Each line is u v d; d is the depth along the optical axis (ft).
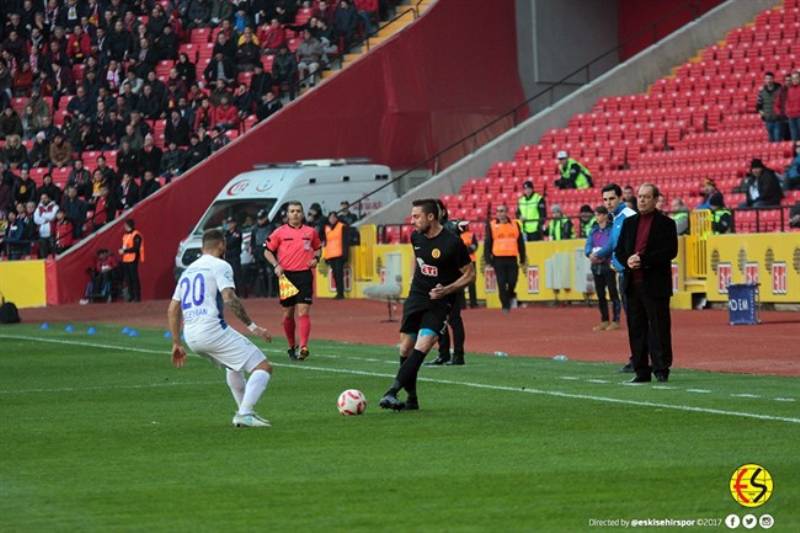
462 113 372.58
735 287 224.53
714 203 267.39
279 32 387.96
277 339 222.69
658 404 128.98
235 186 337.72
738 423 116.26
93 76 387.14
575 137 348.79
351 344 209.97
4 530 80.43
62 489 92.68
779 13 351.25
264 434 115.65
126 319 283.38
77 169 358.64
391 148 366.02
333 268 315.99
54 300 339.98
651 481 91.71
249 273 328.70
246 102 367.86
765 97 310.04
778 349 183.52
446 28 371.76
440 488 90.79
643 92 366.63
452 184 353.10
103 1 406.62
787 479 91.76
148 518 83.30
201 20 402.11
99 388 154.81
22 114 396.78
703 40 370.53
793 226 247.50
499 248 263.08
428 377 157.79
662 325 146.41
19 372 174.91
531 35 381.19
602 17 389.60
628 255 145.48
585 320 243.40
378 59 366.02
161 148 371.97
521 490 89.66
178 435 116.16
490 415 124.26
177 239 350.02
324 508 85.30
